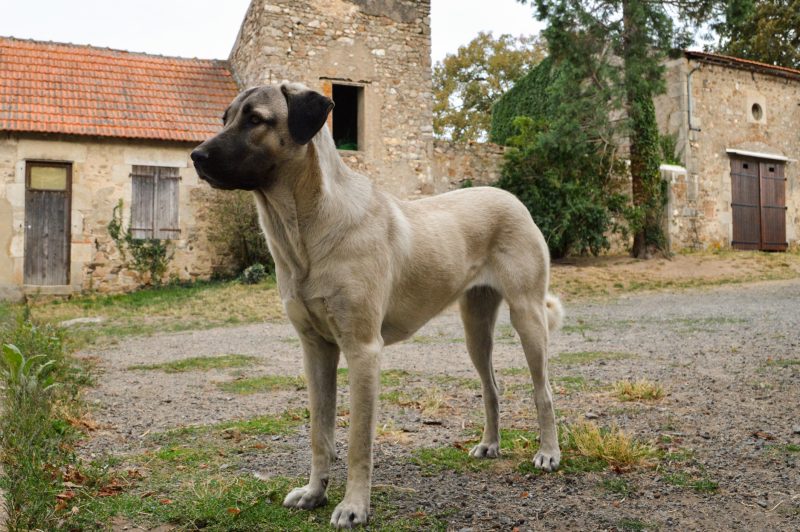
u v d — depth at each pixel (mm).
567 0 15812
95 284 15023
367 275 2883
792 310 10492
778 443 3850
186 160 15719
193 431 4387
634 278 15398
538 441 3996
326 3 16547
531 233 3676
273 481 3398
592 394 5215
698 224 19781
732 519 2838
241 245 16031
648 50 16375
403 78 17312
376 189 3188
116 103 15836
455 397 5312
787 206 21688
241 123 2738
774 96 21469
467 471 3543
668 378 5750
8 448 3262
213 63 18562
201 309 12391
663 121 20328
